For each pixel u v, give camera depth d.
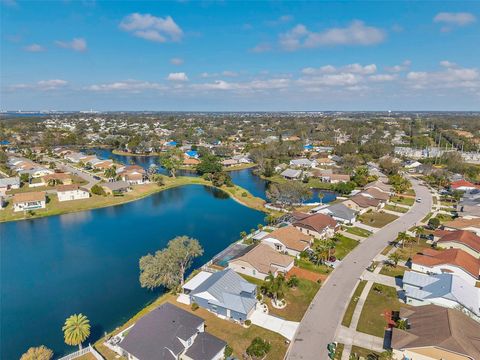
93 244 82.88
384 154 196.75
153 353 40.12
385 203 112.56
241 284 56.47
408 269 65.94
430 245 77.56
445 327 41.31
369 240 80.94
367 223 93.19
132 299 58.41
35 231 92.00
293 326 48.50
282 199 111.62
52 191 128.88
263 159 185.50
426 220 95.75
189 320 44.84
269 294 56.81
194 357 40.06
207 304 52.84
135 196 127.00
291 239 75.19
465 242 70.88
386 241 80.31
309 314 51.41
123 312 54.56
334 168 169.75
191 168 187.88
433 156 195.12
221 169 165.75
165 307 47.59
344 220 92.06
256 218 102.69
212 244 82.19
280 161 189.38
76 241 84.88
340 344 44.72
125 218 103.50
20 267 70.75
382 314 51.28
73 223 98.81
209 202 122.06
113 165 164.38
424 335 41.47
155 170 162.25
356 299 55.34
